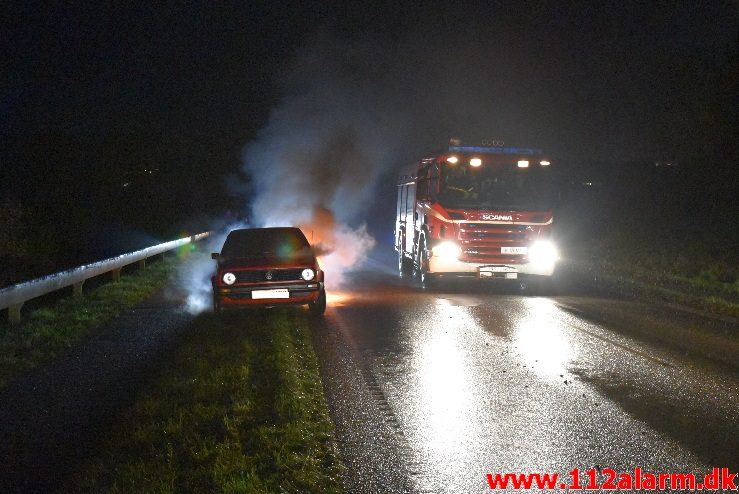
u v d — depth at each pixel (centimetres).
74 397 825
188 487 558
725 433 702
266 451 632
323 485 573
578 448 664
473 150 1847
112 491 549
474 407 792
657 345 1127
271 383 845
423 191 1958
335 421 743
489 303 1612
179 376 888
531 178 1827
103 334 1197
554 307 1551
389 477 597
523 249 1811
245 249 1499
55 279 1410
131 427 698
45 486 582
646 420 743
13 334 1162
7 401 811
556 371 957
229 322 1283
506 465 624
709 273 2036
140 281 1914
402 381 906
